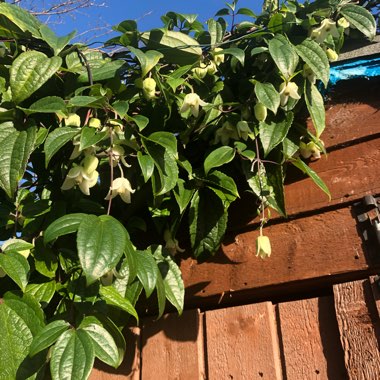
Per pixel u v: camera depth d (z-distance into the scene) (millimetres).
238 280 1335
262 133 1328
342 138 1400
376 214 1212
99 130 1243
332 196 1315
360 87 1461
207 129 1467
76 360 958
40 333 1001
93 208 1379
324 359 1126
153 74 1428
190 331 1327
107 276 1150
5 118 1220
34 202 1348
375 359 1049
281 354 1189
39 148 1453
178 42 1531
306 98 1359
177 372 1298
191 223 1380
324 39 1418
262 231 1374
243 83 1481
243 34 1590
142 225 1446
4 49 1454
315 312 1184
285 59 1310
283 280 1266
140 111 1454
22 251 1193
